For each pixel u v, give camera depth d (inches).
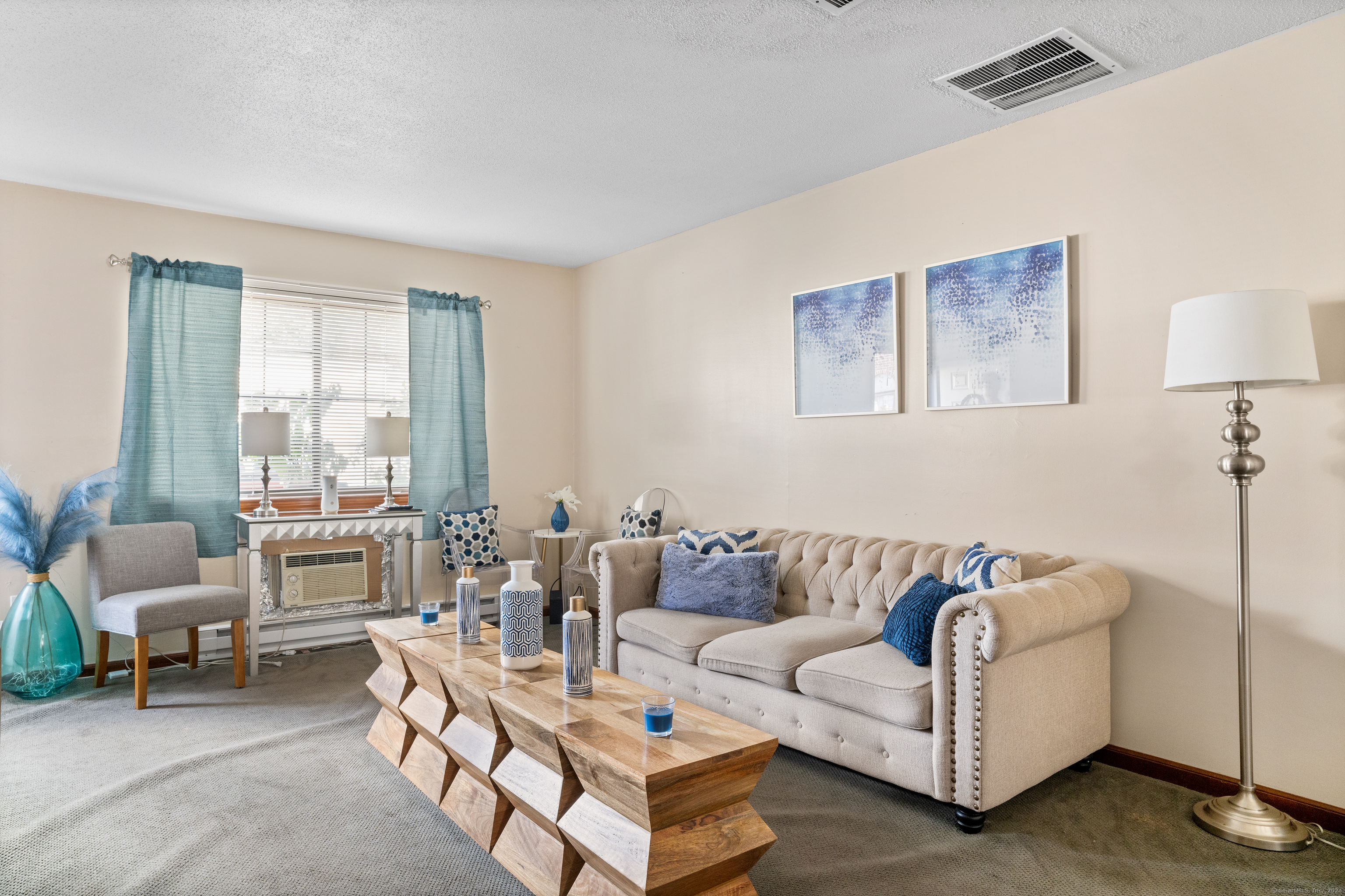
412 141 140.6
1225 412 108.6
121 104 125.3
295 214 184.2
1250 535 106.3
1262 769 105.0
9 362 160.4
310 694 152.5
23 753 122.0
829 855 91.4
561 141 140.6
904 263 148.8
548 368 237.1
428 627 123.0
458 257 220.7
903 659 108.7
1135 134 117.6
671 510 203.8
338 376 203.2
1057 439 126.3
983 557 110.2
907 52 109.3
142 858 90.5
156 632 144.3
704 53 109.7
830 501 162.9
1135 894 83.5
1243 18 100.2
